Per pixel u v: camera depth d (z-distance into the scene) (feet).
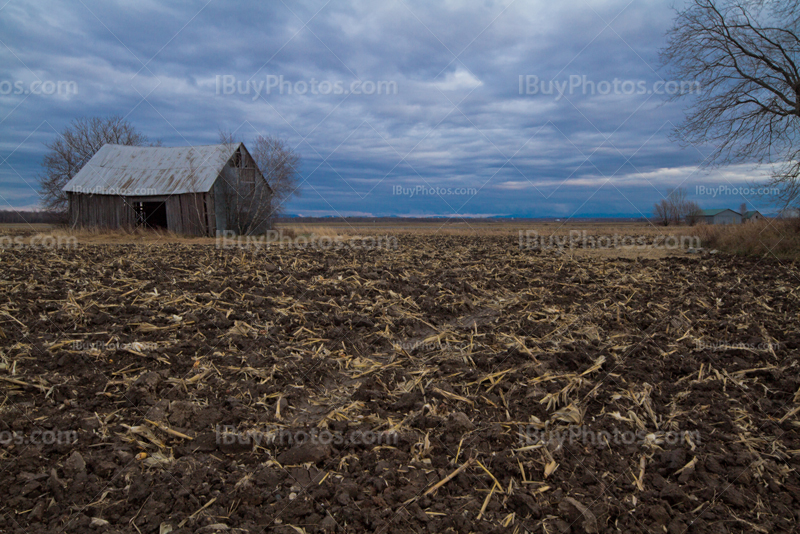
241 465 11.83
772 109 56.70
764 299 28.78
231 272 37.09
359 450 12.59
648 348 19.86
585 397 15.42
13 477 10.95
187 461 11.86
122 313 23.66
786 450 12.73
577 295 30.42
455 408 14.87
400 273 37.88
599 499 10.73
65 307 23.81
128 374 16.53
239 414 13.87
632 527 10.01
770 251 52.80
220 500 10.42
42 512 9.87
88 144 125.08
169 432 12.98
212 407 14.43
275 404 14.96
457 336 21.76
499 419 14.21
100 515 9.95
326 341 20.84
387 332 22.22
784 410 14.89
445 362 18.29
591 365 17.83
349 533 9.64
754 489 11.23
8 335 19.74
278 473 11.35
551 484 11.30
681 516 10.30
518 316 24.99
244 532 9.47
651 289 32.55
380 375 17.48
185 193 91.15
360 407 14.99
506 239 92.68
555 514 10.28
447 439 13.03
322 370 17.57
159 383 15.83
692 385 16.48
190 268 39.68
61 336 19.81
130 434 12.83
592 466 12.00
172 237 87.30
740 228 62.90
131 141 132.87
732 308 26.66
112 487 10.83
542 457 12.28
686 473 11.62
